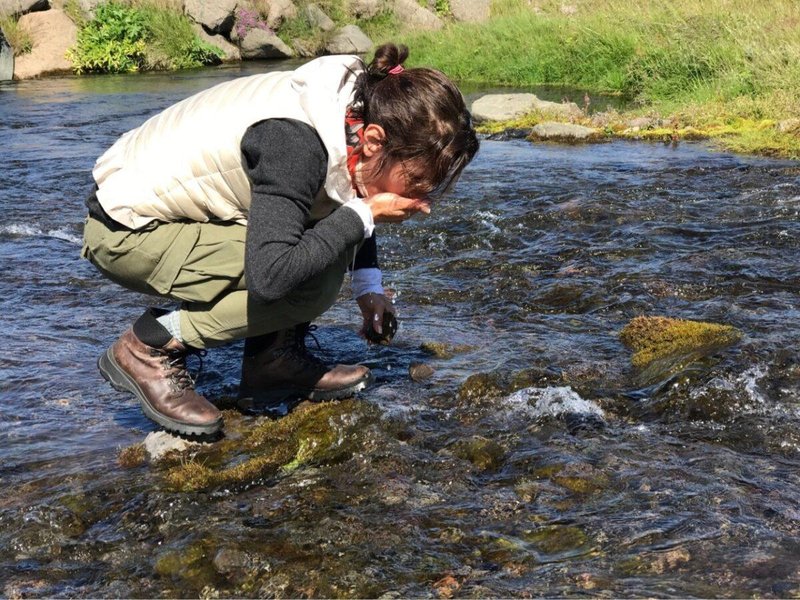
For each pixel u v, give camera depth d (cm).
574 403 302
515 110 1012
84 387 328
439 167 245
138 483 261
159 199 254
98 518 246
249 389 308
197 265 259
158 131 260
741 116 905
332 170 239
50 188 683
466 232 527
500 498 248
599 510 240
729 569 212
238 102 248
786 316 373
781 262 445
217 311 267
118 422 303
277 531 235
